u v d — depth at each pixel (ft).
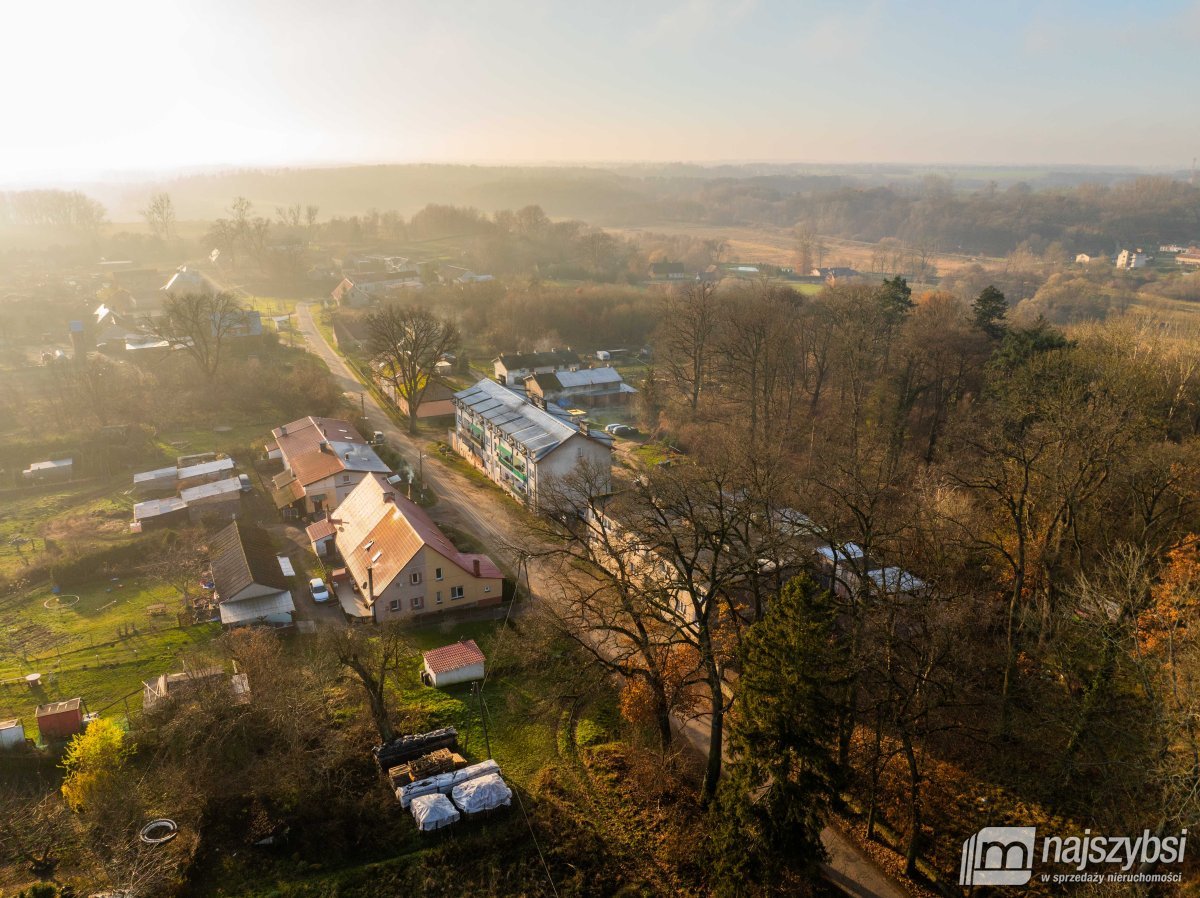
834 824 131.13
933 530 155.74
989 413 231.09
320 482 258.57
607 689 161.27
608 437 298.15
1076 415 160.45
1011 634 145.69
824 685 101.65
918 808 117.70
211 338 397.80
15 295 560.20
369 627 192.44
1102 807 120.26
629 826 133.18
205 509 255.50
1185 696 103.86
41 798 142.82
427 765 141.69
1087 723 122.11
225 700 148.05
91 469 296.92
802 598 100.89
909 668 128.88
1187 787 98.37
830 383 336.70
